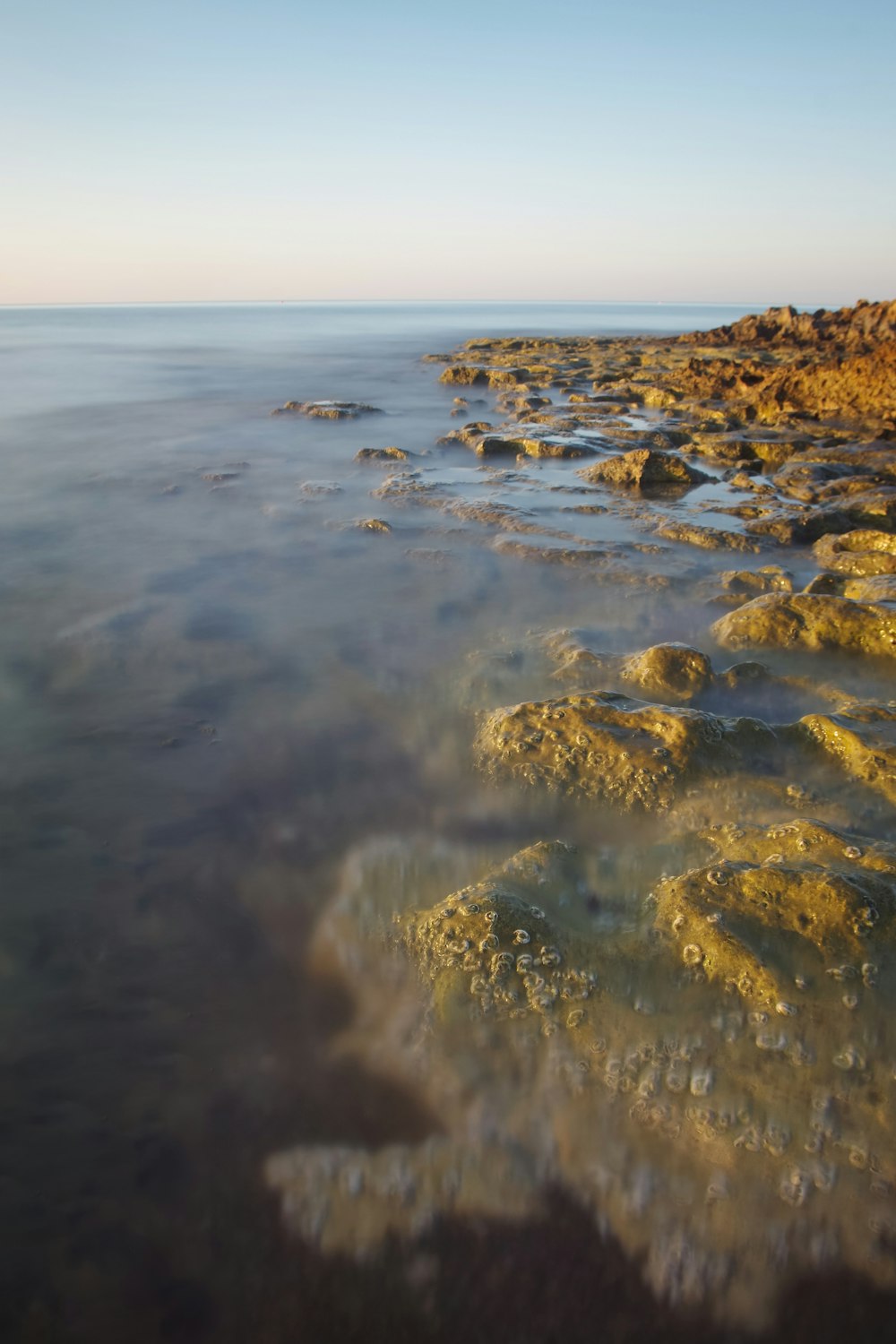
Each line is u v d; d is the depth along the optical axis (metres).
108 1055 2.54
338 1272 2.04
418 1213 2.16
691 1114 2.32
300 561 7.25
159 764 4.10
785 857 3.01
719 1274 2.05
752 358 24.77
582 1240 2.11
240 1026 2.64
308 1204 2.16
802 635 5.29
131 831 3.58
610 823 3.59
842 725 3.86
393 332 54.72
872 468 10.34
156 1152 2.27
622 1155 2.27
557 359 27.70
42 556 7.27
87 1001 2.72
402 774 4.04
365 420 15.84
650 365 25.33
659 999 2.57
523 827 3.62
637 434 12.88
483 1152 2.28
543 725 4.09
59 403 17.75
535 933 2.74
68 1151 2.26
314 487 9.92
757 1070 2.38
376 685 4.96
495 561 7.29
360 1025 2.65
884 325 24.33
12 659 5.21
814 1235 2.10
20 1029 2.61
